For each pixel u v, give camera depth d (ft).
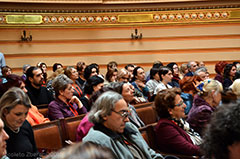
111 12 29.04
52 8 27.91
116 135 7.72
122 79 17.47
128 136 8.42
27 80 14.33
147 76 24.30
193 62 24.52
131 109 11.21
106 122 7.77
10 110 7.38
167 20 29.50
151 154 8.60
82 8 28.45
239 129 4.11
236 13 29.45
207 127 4.57
